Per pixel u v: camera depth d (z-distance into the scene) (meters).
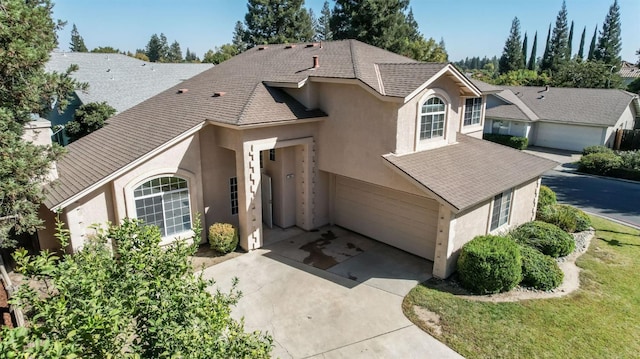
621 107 36.56
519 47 94.69
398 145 14.66
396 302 12.27
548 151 38.06
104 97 31.94
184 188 15.75
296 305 12.14
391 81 15.12
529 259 13.42
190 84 22.23
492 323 11.12
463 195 13.27
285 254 15.73
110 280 5.82
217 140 16.27
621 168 28.84
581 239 17.47
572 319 11.30
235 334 5.89
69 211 13.06
